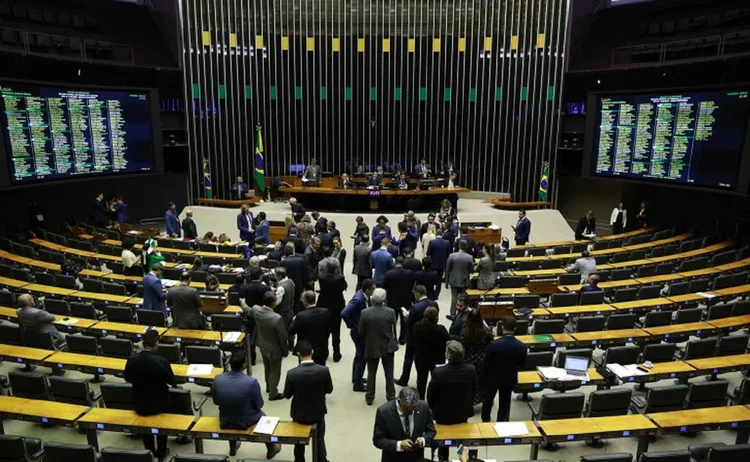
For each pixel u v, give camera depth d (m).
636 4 18.72
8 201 16.81
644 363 6.98
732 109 13.59
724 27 16.47
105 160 16.78
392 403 4.73
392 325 7.08
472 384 5.54
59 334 7.89
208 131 21.44
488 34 21.58
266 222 14.00
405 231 11.37
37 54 15.30
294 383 5.53
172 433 5.52
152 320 8.27
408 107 22.69
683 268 12.45
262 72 21.80
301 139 22.64
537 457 6.36
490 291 10.07
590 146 17.31
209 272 10.66
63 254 12.71
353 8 21.88
